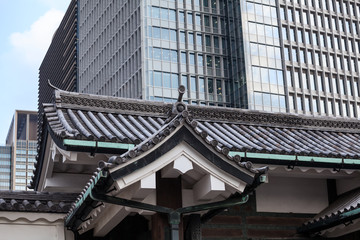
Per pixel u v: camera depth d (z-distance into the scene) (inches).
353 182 534.0
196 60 3663.9
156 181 378.9
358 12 4306.1
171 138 352.5
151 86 3447.3
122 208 372.8
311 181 539.5
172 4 3690.9
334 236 517.0
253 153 477.1
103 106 562.9
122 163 333.7
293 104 3818.9
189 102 3570.4
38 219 440.8
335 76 4074.8
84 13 4717.0
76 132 445.4
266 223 507.5
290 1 4025.6
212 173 360.5
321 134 623.8
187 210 377.1
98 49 4269.2
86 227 431.5
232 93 3727.9
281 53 3858.3
